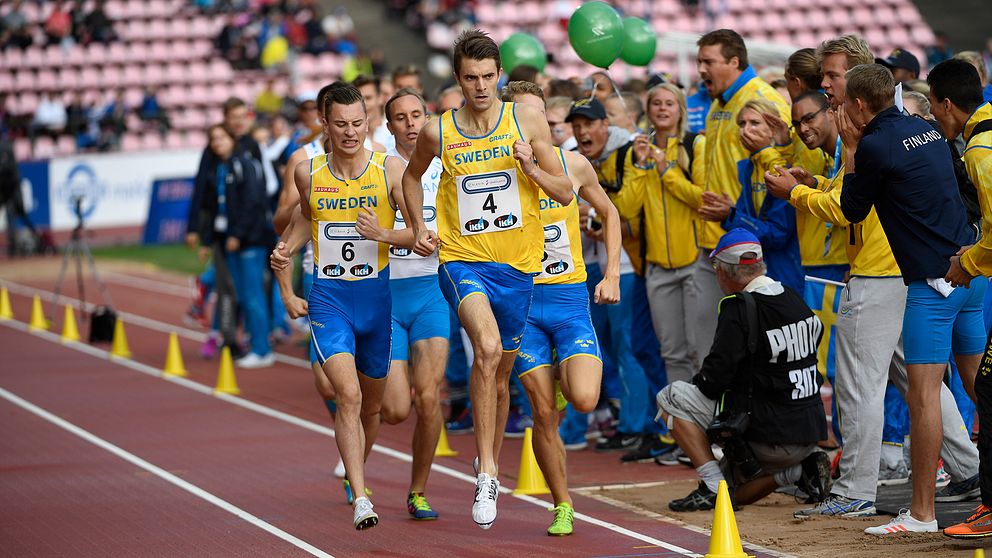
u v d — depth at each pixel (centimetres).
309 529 2072
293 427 3094
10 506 2302
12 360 4256
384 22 9956
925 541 1819
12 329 4962
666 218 2483
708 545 1878
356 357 2038
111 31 9156
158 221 7331
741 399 2034
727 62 2395
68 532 2095
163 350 4438
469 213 1808
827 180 2123
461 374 3027
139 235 7512
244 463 2670
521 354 1938
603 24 2791
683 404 2081
